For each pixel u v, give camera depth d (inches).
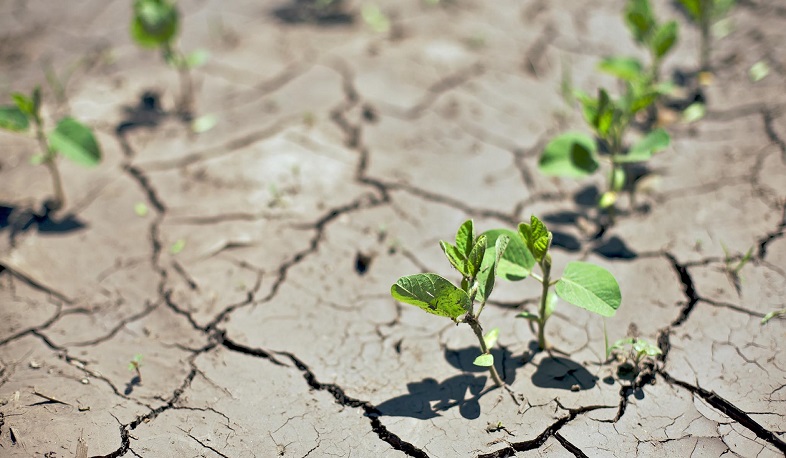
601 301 34.1
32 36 52.7
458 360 36.4
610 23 51.5
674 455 34.2
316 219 40.6
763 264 38.4
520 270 34.9
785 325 36.8
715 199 40.6
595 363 36.2
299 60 48.7
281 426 35.1
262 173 42.3
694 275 38.4
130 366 36.3
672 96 45.0
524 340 36.8
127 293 38.5
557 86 46.2
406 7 55.4
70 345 37.0
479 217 40.8
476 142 43.6
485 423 35.0
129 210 41.2
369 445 34.8
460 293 33.4
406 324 37.5
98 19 55.1
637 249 39.3
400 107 45.3
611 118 38.5
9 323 37.6
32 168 42.8
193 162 42.9
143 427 35.1
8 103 45.6
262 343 37.0
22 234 40.3
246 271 39.0
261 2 57.3
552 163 39.3
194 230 40.4
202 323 37.6
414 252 39.6
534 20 52.6
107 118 45.0
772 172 41.1
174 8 44.7
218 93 46.4
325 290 38.4
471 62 47.9
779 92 44.1
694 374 35.8
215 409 35.5
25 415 35.2
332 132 44.1
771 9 49.5
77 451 34.4
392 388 35.9
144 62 49.2
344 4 56.3
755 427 34.7
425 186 41.8
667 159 42.3
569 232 40.1
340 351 36.8
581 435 34.7
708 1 45.1
